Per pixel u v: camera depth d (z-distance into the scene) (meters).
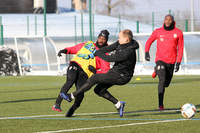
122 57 19.22
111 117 21.02
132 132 16.72
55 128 17.75
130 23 93.62
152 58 82.00
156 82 51.88
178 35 24.55
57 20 102.19
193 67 81.69
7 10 125.56
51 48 85.31
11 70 71.81
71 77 20.50
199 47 86.38
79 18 104.50
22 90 40.56
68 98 20.23
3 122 19.55
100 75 19.81
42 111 23.97
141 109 24.53
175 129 17.39
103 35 20.72
